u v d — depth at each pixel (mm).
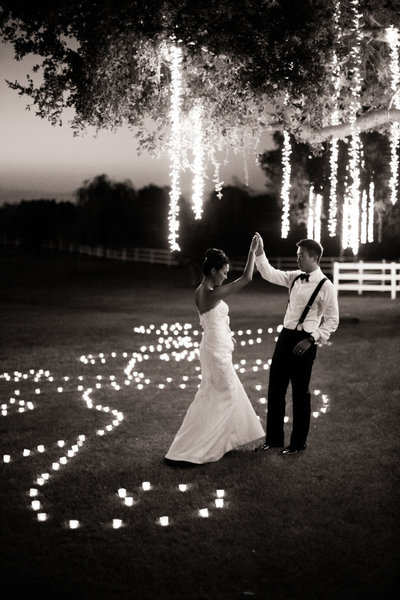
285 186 12148
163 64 10695
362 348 13836
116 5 9117
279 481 6582
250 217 43219
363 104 11484
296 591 4586
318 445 7684
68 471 6988
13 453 7660
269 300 25172
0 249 63438
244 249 43094
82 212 57594
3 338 16234
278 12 8977
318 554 5094
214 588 4641
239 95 10094
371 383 10617
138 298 26312
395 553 5066
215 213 43250
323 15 9008
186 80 10523
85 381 11367
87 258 51688
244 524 5641
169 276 36938
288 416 9016
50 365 12766
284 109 10297
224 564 4980
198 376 11594
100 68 9984
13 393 10609
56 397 10281
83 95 10219
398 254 32938
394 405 9250
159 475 6809
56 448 7797
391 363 12117
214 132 11102
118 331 17234
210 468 6965
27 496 6348
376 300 24438
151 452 7547
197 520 5734
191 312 21219
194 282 32750
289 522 5660
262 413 9133
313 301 7301
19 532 5598
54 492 6441
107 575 4859
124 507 6031
